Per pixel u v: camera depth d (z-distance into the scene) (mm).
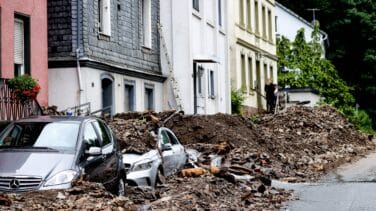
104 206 11859
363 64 76625
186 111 36000
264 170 22859
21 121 14531
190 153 23359
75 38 27141
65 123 14320
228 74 44625
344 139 37375
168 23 36219
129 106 31891
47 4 27328
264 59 54625
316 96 59688
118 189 14656
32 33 23484
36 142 13844
